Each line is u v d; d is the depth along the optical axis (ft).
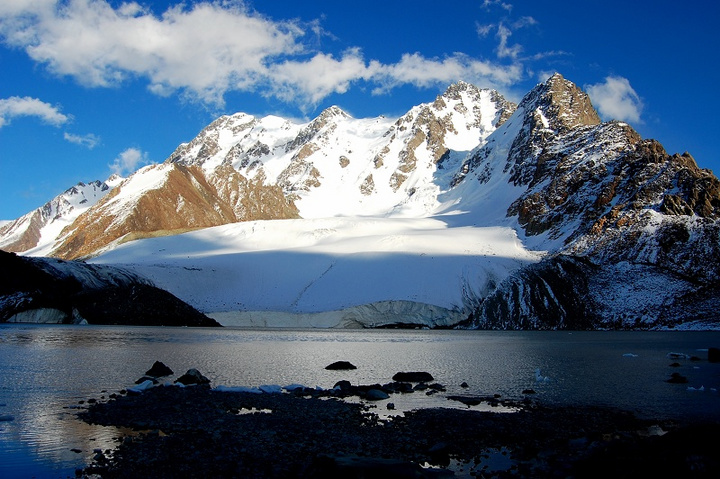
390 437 98.37
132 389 135.23
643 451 79.00
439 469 82.38
